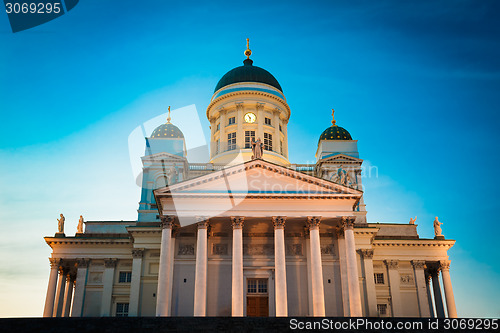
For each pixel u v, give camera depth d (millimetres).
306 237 55281
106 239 66812
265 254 55375
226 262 54906
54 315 66000
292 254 55750
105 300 63781
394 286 65875
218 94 80438
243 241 56000
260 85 79062
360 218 66812
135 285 60375
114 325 34625
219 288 53844
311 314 52281
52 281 65812
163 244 50719
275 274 50219
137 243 62438
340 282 54594
